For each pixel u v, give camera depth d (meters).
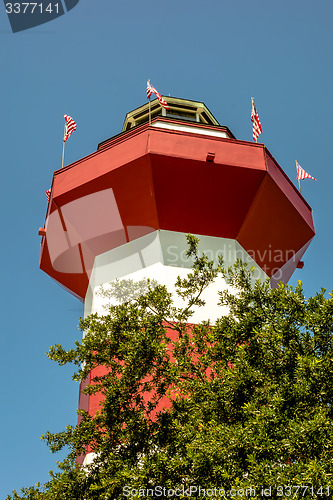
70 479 16.72
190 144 26.11
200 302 19.64
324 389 14.48
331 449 13.23
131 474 14.83
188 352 18.33
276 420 13.96
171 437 16.59
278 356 15.73
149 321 17.92
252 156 26.62
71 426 18.16
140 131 26.55
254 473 13.02
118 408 17.53
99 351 18.44
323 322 15.93
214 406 15.52
